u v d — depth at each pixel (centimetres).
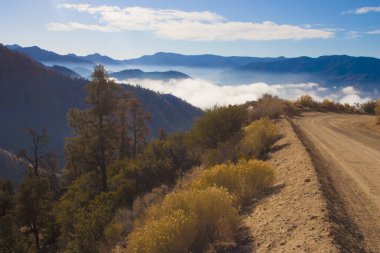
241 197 1041
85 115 3522
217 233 767
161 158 2586
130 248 748
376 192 1030
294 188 1022
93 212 1530
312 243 648
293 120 3391
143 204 1731
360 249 648
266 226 787
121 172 2719
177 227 695
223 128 2109
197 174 1898
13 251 2323
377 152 1744
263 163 1112
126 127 4503
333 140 2159
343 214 823
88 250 1361
